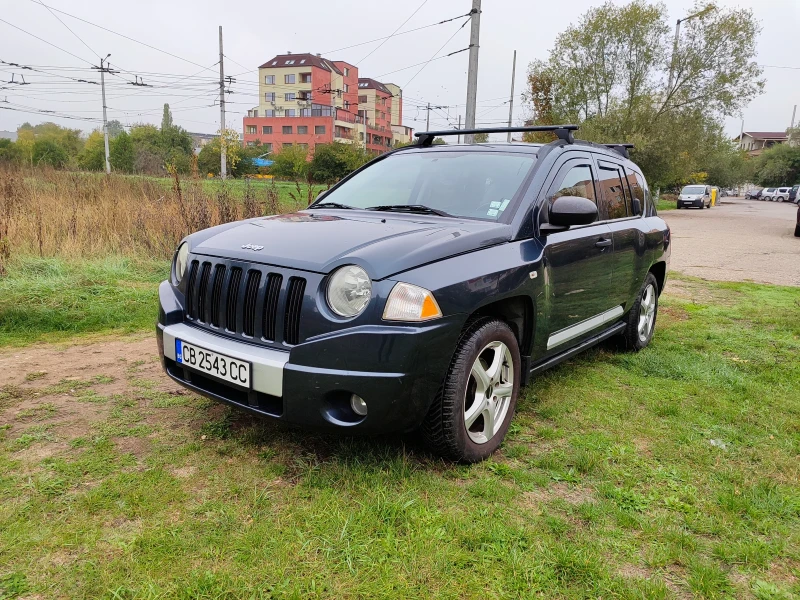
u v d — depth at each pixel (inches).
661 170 1226.6
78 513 94.5
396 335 96.0
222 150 1438.2
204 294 117.3
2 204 329.4
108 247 327.9
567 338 146.6
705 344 213.8
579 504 102.2
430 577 81.7
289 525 92.2
